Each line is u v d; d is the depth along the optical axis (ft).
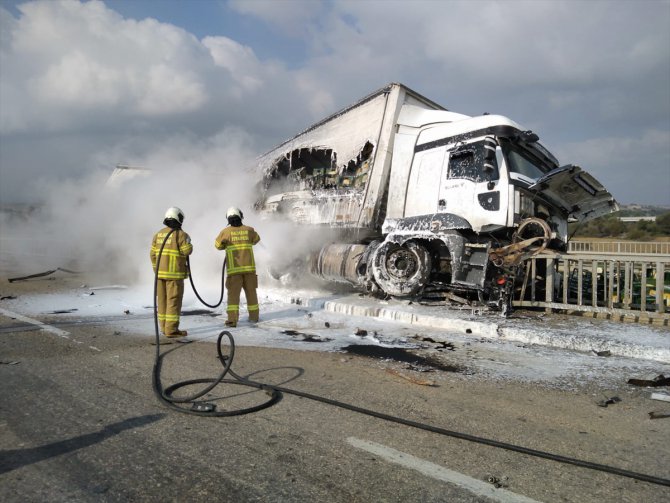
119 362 14.57
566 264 23.30
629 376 14.38
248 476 7.89
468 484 7.82
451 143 24.17
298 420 10.35
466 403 11.75
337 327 20.85
